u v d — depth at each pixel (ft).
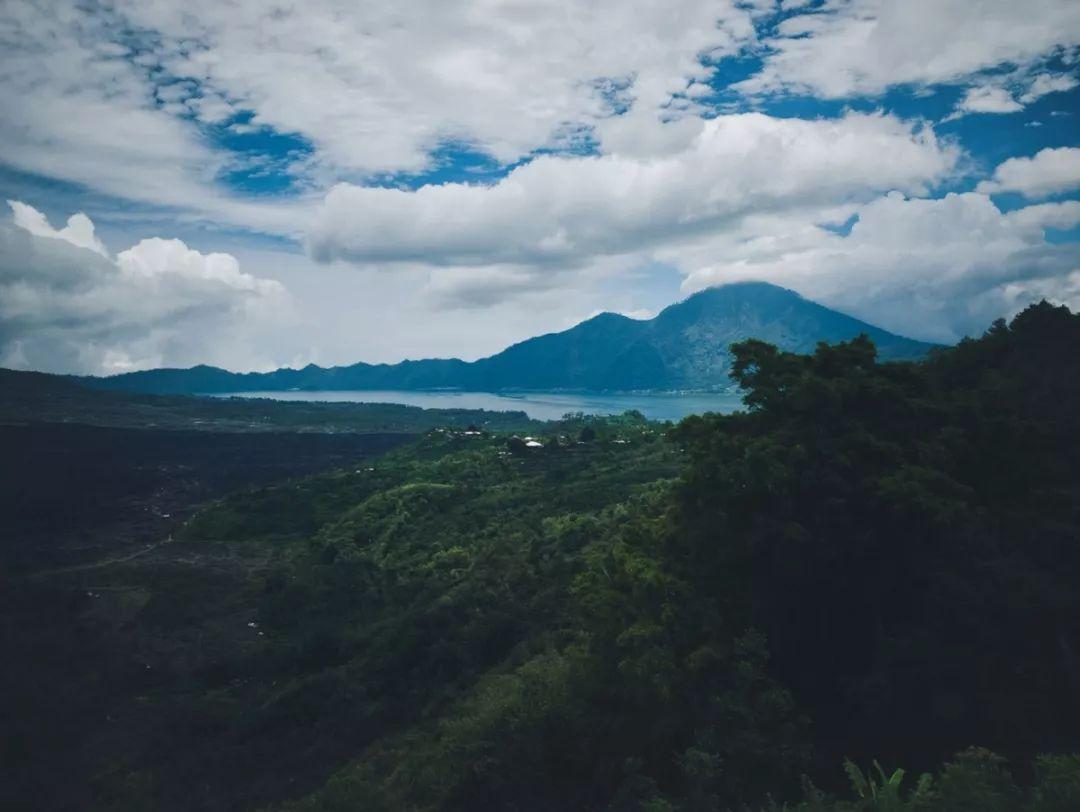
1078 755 40.50
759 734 56.90
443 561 216.33
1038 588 56.54
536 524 233.14
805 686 64.75
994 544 61.21
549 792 69.05
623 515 186.50
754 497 68.33
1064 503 64.95
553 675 81.05
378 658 153.79
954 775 41.93
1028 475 69.21
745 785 55.52
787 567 64.59
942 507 60.23
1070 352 82.43
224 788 119.24
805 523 66.18
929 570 61.16
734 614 66.54
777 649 66.08
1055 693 53.11
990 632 56.49
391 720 129.18
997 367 86.17
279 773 121.08
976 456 69.77
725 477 68.39
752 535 66.08
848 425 70.44
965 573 60.18
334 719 133.80
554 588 150.00
